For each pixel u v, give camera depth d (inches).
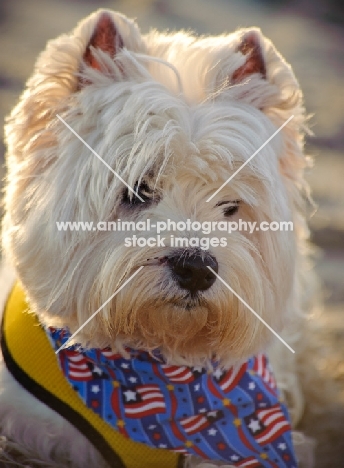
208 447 25.0
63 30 109.0
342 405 32.4
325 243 49.7
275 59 25.0
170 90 23.8
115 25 23.9
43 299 23.7
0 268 33.1
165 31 30.9
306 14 164.2
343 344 35.2
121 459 24.6
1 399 24.8
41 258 23.4
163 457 25.0
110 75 23.8
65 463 25.0
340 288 41.9
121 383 24.7
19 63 86.6
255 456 25.1
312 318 33.5
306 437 28.8
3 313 26.2
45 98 23.6
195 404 24.9
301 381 32.8
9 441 24.9
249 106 24.6
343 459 28.6
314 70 114.7
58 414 24.7
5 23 110.3
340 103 94.9
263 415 25.4
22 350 24.8
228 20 137.6
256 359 26.5
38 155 23.7
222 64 24.4
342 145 79.1
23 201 23.9
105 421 24.5
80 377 24.5
